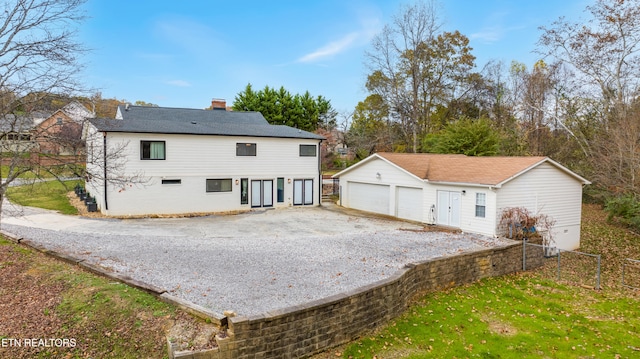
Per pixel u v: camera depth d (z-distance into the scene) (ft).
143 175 63.05
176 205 66.28
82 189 84.48
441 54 114.62
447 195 58.85
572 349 25.82
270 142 74.79
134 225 54.44
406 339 26.14
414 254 41.16
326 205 82.23
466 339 26.58
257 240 47.16
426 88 116.78
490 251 42.14
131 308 23.80
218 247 42.68
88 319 22.91
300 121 140.26
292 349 22.66
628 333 28.78
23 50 33.06
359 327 26.21
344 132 151.53
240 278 31.58
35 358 20.10
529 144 103.86
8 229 46.96
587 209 89.76
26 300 25.32
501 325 29.43
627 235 66.95
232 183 71.41
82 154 38.68
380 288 27.84
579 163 87.30
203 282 30.09
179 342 20.36
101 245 40.98
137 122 66.95
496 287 39.22
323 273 33.65
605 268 49.83
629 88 73.15
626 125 53.93
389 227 58.49
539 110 95.76
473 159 63.21
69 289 26.58
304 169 79.25
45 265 32.19
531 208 54.80
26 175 49.96
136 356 20.17
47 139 35.53
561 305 34.71
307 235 51.08
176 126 68.95
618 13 71.20
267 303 25.94
